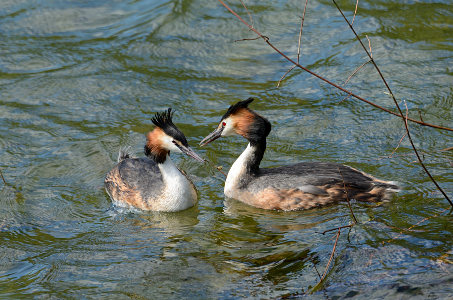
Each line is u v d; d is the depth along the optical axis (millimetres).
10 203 12305
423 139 13828
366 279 8625
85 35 19562
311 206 11633
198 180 13336
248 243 10328
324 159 13375
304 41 18688
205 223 11414
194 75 17500
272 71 17547
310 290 8539
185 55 18422
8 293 9203
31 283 9461
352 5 20375
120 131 15055
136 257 10055
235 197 12422
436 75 16375
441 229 9953
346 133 14414
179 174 12078
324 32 19031
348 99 15820
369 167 12859
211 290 8812
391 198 11492
